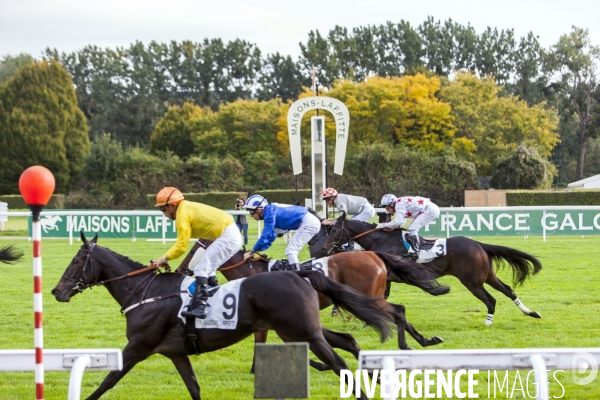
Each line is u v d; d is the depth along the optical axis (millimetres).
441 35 69188
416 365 4129
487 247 8648
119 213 19500
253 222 28109
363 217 10414
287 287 4961
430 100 45875
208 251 5406
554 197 32531
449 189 39906
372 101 45094
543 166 41312
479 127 46812
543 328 8289
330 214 22422
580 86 61594
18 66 68688
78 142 50438
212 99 70500
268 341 7961
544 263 14195
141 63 68812
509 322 8703
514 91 67625
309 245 9336
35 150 48562
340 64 66500
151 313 5262
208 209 5523
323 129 18781
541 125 50438
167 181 41750
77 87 67125
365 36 68562
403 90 45875
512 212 18578
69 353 4352
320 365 6281
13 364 4352
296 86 67438
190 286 5316
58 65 51875
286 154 46656
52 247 18250
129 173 41531
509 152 47469
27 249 18094
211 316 5070
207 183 42094
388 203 9125
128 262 5664
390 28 68312
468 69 69062
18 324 8883
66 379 6395
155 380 6336
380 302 5629
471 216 18469
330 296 5172
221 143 48250
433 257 8523
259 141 48156
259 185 43469
